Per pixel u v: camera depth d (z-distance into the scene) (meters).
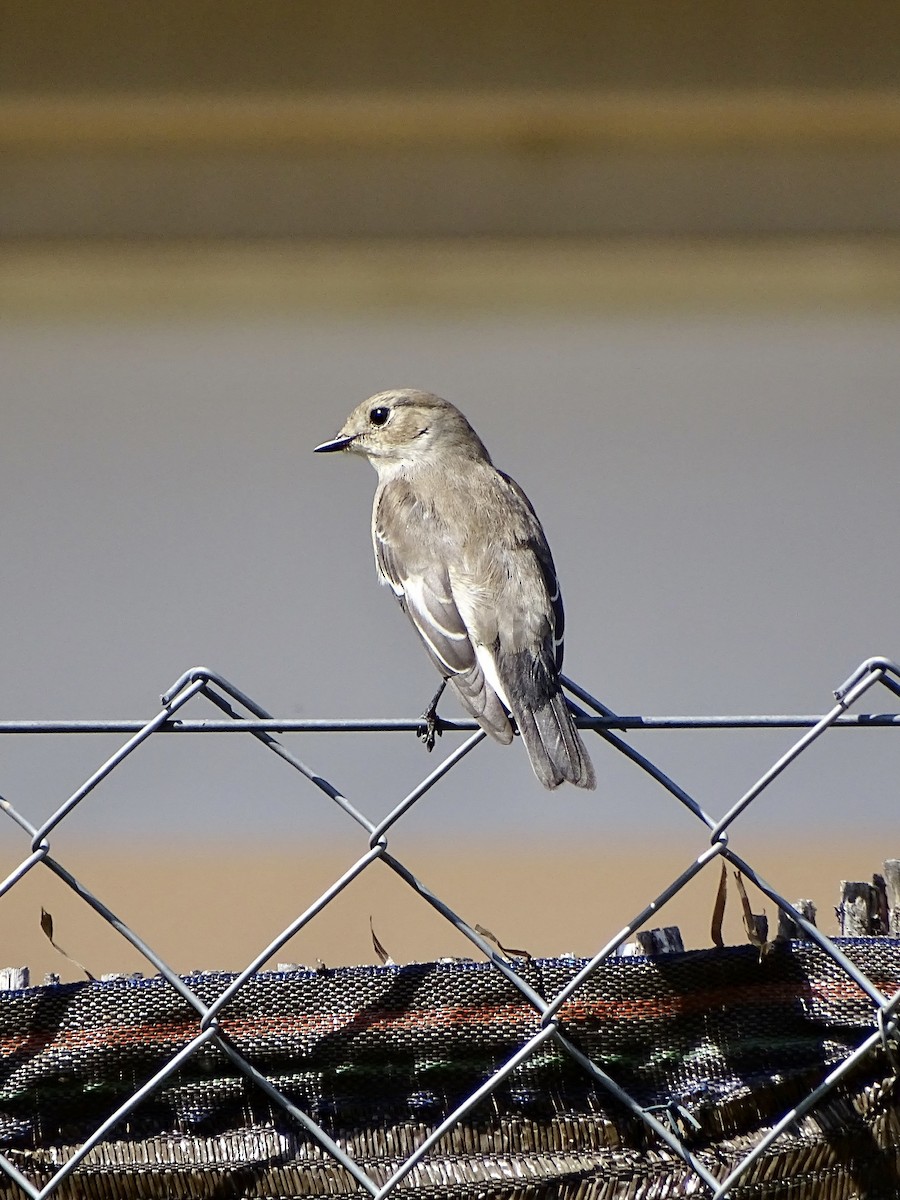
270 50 13.35
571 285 14.15
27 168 13.73
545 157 14.03
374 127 13.87
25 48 13.21
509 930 11.62
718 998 5.29
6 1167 4.92
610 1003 5.27
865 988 5.24
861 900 5.92
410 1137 5.15
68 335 13.89
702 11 13.47
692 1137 5.21
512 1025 5.23
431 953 11.10
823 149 14.01
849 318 14.12
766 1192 5.19
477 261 14.09
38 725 5.08
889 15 13.48
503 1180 5.13
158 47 13.33
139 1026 5.13
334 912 12.16
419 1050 5.20
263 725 5.13
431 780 5.18
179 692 5.16
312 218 13.97
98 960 11.02
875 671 5.34
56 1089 5.10
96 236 13.79
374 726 5.16
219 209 13.91
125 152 13.82
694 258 14.09
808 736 5.32
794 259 14.09
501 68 13.47
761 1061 5.27
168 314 13.98
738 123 13.84
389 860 5.16
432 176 14.04
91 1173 5.03
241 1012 5.17
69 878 5.11
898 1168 5.22
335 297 14.10
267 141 13.88
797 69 13.46
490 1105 5.20
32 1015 5.11
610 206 14.06
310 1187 5.08
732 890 12.28
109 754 14.01
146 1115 5.12
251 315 14.04
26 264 13.77
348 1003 5.20
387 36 13.46
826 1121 5.24
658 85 13.54
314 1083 5.17
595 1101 5.23
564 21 13.48
